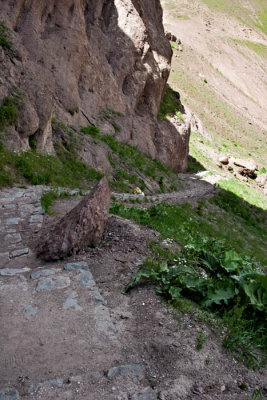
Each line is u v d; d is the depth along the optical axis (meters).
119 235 6.59
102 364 3.31
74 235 5.74
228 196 25.48
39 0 17.94
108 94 22.62
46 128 14.28
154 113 27.81
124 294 4.57
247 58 107.25
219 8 148.62
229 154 46.81
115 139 20.84
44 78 16.22
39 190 10.98
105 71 22.67
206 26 121.19
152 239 6.65
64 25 19.36
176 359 3.43
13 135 12.52
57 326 3.81
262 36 139.62
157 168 22.73
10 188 10.67
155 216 9.75
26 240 6.82
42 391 2.94
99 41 23.80
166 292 4.53
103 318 4.00
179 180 24.78
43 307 4.14
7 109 12.42
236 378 3.36
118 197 14.29
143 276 4.90
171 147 27.80
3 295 4.35
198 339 3.73
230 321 3.96
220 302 4.40
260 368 3.59
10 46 14.35
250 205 26.58
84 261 5.47
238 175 37.97
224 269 5.56
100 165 17.05
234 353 3.68
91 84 21.14
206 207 20.70
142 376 3.21
